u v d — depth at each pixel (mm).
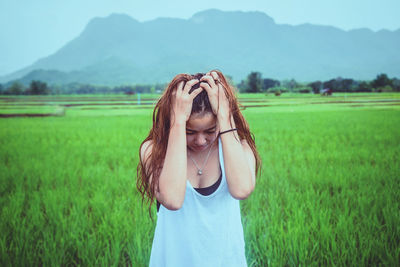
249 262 2607
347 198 3738
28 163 6641
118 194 4457
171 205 1008
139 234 2889
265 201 4105
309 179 4930
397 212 3232
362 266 2408
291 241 2812
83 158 7344
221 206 1144
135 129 14109
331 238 2766
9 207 3805
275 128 13633
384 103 42344
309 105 39656
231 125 1064
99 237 2998
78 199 4105
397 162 5945
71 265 2656
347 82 113312
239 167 1036
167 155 1022
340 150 7793
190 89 1054
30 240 2975
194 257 1131
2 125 17328
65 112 30938
